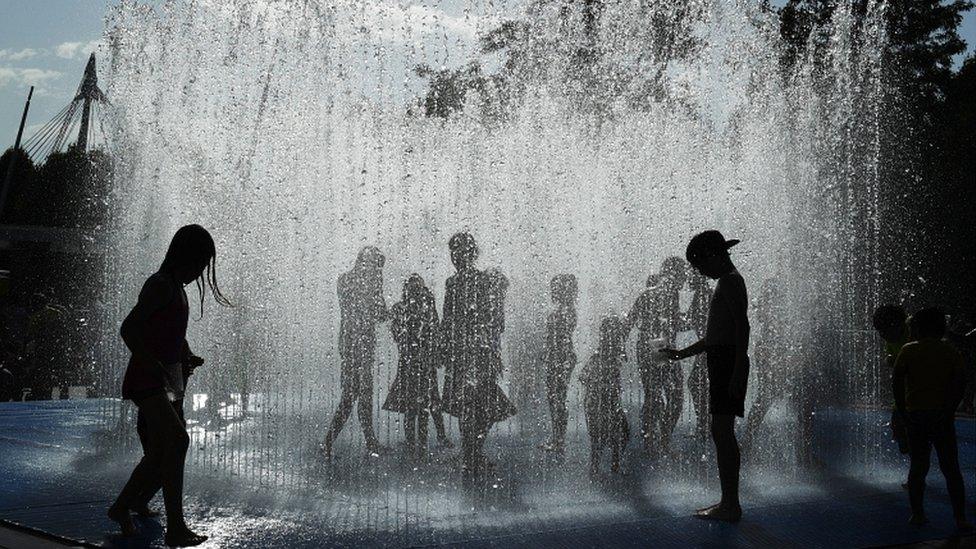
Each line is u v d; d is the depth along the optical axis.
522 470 7.07
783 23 21.56
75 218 34.31
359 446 7.84
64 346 14.88
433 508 5.82
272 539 4.96
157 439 4.92
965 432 10.71
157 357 4.93
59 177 38.00
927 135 23.81
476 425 7.09
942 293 22.19
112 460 7.32
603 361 7.36
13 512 5.53
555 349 7.89
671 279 8.08
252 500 5.95
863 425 10.14
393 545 4.87
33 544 4.81
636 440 8.56
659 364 7.84
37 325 14.82
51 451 7.73
